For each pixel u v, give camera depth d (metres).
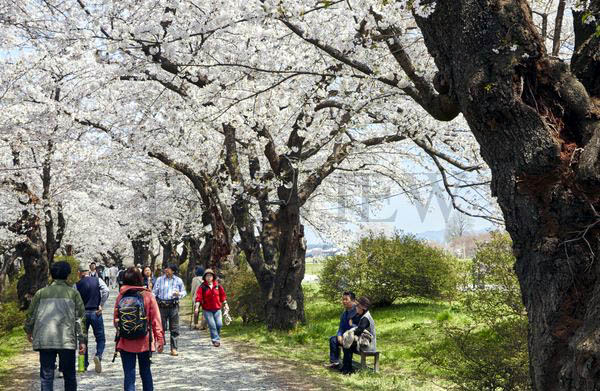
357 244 19.33
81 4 12.61
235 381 8.57
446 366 7.80
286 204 14.03
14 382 8.72
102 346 9.58
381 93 10.17
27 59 13.35
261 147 15.53
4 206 21.84
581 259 4.04
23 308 20.28
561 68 4.46
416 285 18.17
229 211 17.16
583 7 4.92
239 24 10.59
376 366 9.12
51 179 21.59
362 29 8.72
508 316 7.64
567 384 3.78
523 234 4.36
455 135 14.48
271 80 12.34
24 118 14.09
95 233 43.12
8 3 12.23
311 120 14.28
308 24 9.90
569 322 4.03
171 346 11.34
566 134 4.36
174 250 37.59
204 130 13.09
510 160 4.30
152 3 10.62
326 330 14.08
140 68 9.95
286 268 14.47
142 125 15.18
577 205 4.10
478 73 4.41
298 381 8.55
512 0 4.51
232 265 18.81
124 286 6.93
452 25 4.64
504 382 6.90
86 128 17.58
